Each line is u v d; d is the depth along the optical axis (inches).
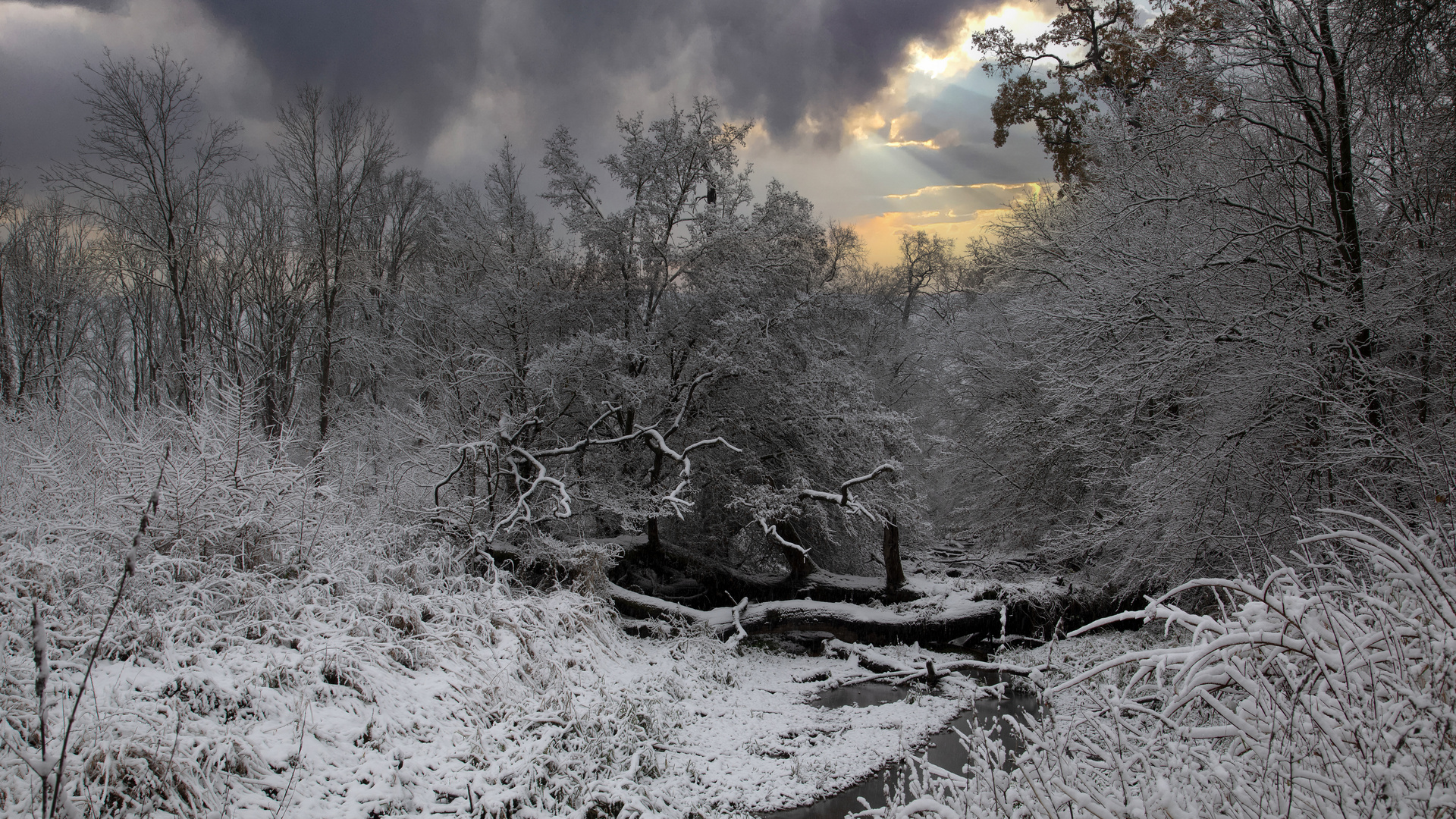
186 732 173.0
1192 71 378.3
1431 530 139.0
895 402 854.5
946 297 1300.4
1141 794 111.4
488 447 454.3
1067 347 421.1
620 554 481.4
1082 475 584.4
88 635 197.8
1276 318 348.5
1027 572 636.1
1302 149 384.8
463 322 538.6
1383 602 116.8
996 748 133.3
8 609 204.5
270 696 200.1
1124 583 472.1
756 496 517.0
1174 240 393.7
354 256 728.3
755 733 313.6
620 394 523.5
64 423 347.3
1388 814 96.0
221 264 804.0
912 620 487.8
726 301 540.1
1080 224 525.0
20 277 812.6
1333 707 107.9
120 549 245.1
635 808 213.6
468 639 281.1
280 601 251.0
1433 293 324.5
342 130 722.8
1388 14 309.0
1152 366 358.0
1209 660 121.4
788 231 588.4
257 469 287.6
